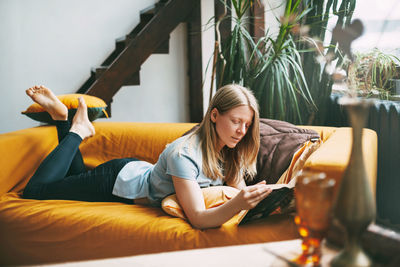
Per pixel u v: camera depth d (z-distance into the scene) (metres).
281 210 1.34
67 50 3.71
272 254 0.93
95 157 2.32
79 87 3.79
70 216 1.51
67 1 3.65
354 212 0.78
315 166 1.21
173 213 1.44
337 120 2.60
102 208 1.57
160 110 3.86
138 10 3.85
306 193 0.81
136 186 1.70
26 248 1.56
